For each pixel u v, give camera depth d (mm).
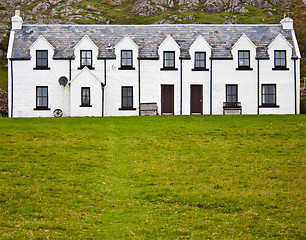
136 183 26000
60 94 49812
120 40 50438
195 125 41156
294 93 51312
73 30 52875
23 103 49719
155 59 50469
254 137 36688
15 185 24438
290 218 20641
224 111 50531
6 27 112750
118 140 35844
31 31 52406
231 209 21859
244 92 50969
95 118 45344
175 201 23062
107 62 50281
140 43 51688
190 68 50688
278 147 33719
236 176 27062
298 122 42250
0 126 39875
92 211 21609
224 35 53188
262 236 18812
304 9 134250
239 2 140625
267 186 25266
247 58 51219
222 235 18859
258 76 51125
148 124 41688
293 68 51438
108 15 136000
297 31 118438
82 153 31781
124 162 30328
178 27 53719
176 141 35438
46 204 21875
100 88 49188
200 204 22547
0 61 96500
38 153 31250
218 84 50812
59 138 35688
